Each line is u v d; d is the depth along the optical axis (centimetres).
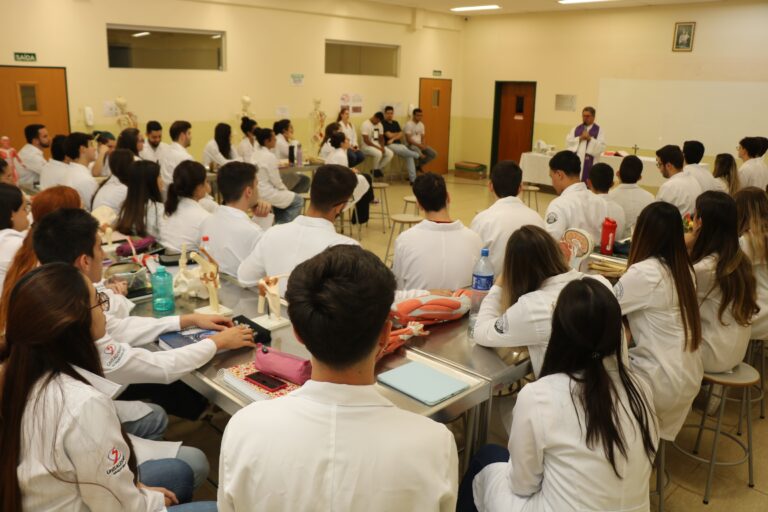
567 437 148
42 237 184
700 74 905
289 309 100
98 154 623
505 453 188
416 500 98
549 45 1070
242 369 184
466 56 1196
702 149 509
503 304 211
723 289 253
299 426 99
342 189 244
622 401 150
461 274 271
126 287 241
